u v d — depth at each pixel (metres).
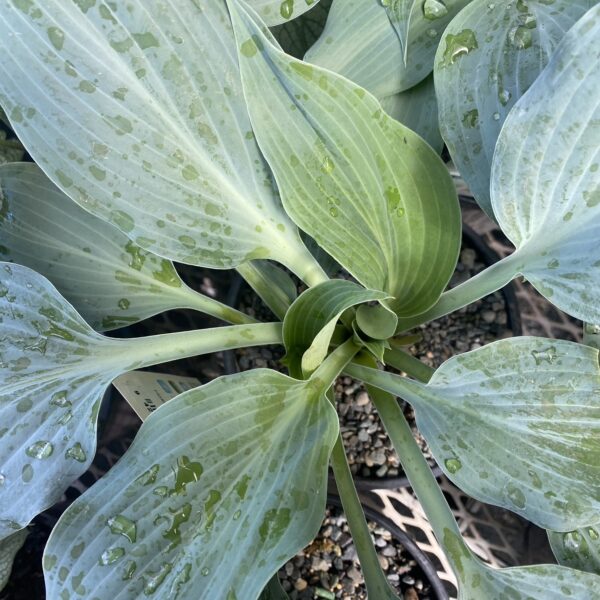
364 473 0.39
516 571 0.26
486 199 0.30
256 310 0.42
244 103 0.26
